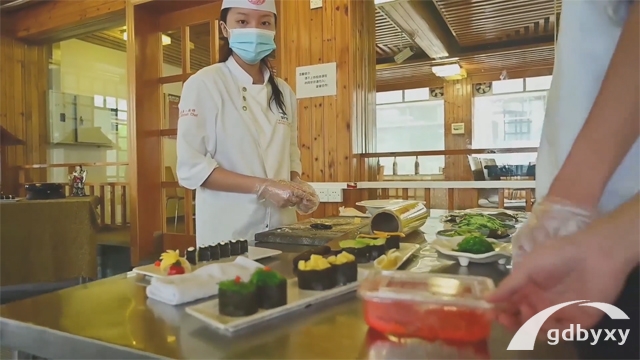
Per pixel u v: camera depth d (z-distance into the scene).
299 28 3.02
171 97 3.86
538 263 0.43
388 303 0.52
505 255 0.85
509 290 0.45
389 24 5.00
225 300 0.56
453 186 2.70
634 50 0.45
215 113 1.43
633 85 0.45
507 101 7.51
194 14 3.69
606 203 0.53
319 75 2.96
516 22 5.10
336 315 0.58
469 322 0.49
